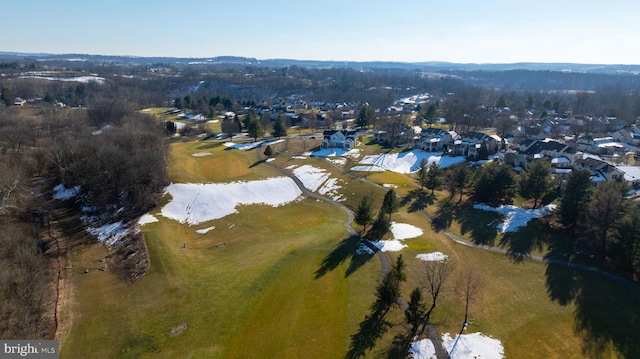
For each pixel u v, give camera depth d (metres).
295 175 100.62
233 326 42.66
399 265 44.25
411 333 40.69
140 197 78.12
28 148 101.44
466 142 130.25
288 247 60.59
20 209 69.62
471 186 83.38
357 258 56.28
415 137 140.50
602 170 87.19
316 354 38.19
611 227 57.09
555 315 44.75
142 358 38.66
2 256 51.88
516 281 51.56
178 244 64.38
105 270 56.06
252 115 169.12
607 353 39.19
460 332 41.06
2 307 39.28
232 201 83.81
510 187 75.56
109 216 74.12
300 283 50.41
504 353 38.47
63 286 51.66
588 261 56.03
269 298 47.31
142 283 51.91
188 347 39.84
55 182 89.19
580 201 62.47
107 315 45.34
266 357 38.06
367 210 62.91
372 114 180.62
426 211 75.81
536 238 62.72
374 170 103.38
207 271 54.59
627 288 49.56
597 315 44.78
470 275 43.84
